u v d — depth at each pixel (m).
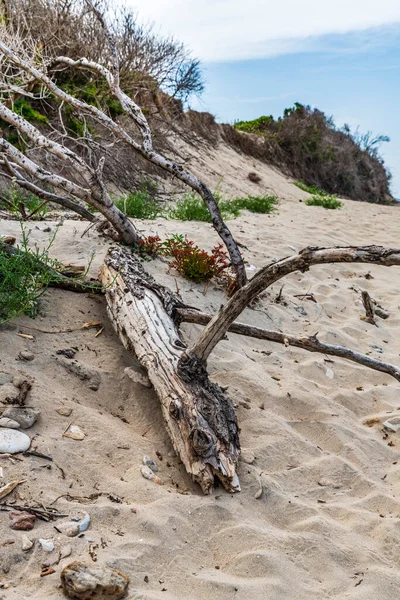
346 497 3.59
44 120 10.03
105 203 5.59
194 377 3.73
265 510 3.31
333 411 4.48
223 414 3.59
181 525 3.02
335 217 14.45
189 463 3.37
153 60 12.68
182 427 3.46
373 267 8.74
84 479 3.18
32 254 4.71
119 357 4.30
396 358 5.71
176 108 15.62
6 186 8.03
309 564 2.97
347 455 4.01
